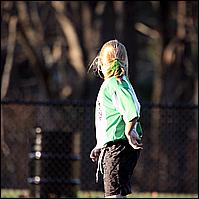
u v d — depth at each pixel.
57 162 47.28
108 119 26.05
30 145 54.62
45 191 47.12
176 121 57.69
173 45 111.44
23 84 118.25
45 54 113.88
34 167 47.41
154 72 127.94
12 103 46.09
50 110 55.44
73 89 108.06
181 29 106.44
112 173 26.00
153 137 70.88
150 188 60.09
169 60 110.69
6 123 71.12
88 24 110.38
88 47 109.62
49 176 47.12
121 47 26.52
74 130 57.12
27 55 105.94
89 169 60.28
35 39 106.25
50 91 103.31
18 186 60.34
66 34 107.62
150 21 119.00
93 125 58.72
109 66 26.25
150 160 63.84
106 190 26.14
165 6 105.38
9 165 65.06
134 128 25.75
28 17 102.75
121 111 25.56
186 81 122.19
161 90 107.62
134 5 107.44
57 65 115.38
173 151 58.69
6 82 106.25
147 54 136.00
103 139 26.19
